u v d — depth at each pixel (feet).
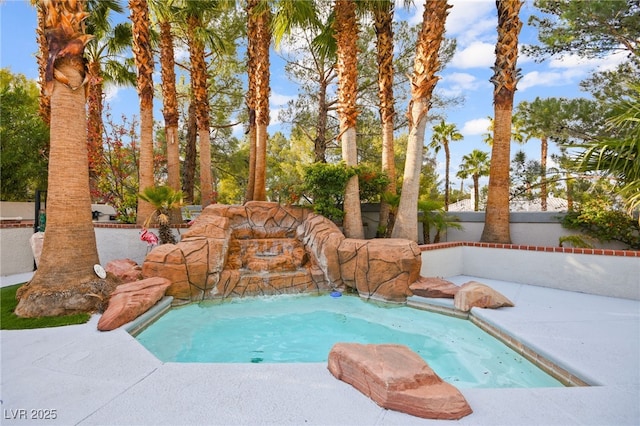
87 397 10.39
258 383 11.30
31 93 63.36
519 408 9.77
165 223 32.94
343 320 22.45
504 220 32.37
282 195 40.40
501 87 32.14
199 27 44.21
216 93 67.31
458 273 31.71
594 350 13.93
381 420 9.18
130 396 10.46
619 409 9.70
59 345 14.60
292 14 37.86
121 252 34.09
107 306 19.25
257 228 35.45
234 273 28.09
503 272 29.27
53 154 20.08
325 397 10.40
